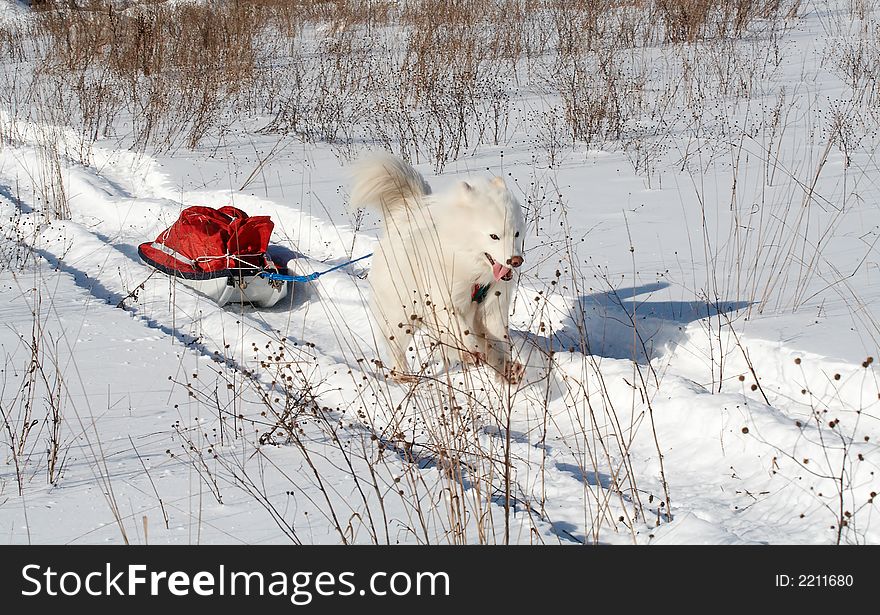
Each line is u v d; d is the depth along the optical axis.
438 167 11.28
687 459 4.74
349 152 12.31
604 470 4.73
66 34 20.61
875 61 14.92
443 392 5.28
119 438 4.93
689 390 5.18
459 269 5.60
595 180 10.33
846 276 6.73
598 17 19.17
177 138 13.42
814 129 11.84
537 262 7.62
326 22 23.52
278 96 16.06
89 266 8.48
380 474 4.50
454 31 18.31
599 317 6.50
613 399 5.38
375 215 9.32
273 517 4.04
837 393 5.02
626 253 7.72
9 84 18.27
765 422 4.71
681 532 3.87
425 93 14.27
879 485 4.09
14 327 6.67
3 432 4.98
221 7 22.31
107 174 12.05
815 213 8.45
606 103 12.87
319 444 4.92
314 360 6.14
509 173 10.89
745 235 7.96
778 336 5.68
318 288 7.71
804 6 20.72
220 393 5.61
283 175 11.27
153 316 7.12
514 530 3.99
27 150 13.26
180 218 7.95
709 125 12.63
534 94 15.26
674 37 18.19
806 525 3.99
